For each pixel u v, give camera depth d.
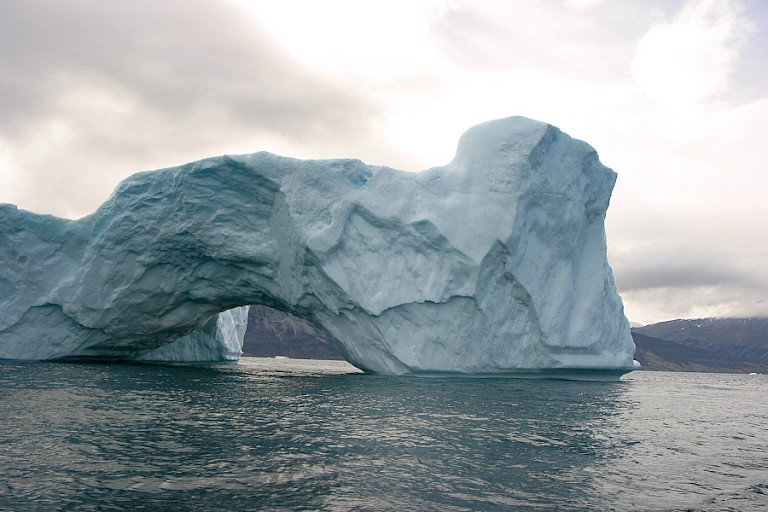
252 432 10.90
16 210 27.56
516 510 7.04
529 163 23.42
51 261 27.78
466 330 23.31
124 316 27.81
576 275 25.31
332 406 14.53
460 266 22.95
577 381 25.61
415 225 23.33
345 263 23.84
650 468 9.46
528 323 23.70
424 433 11.25
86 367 25.44
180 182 25.52
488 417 13.46
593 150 25.56
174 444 9.77
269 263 25.86
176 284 27.70
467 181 23.78
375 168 25.41
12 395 14.97
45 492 7.18
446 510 6.96
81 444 9.57
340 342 25.36
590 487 8.16
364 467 8.65
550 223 24.31
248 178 25.05
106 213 27.20
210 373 25.86
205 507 6.81
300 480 7.91
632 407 17.52
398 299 23.27
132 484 7.57
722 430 14.30
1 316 27.56
